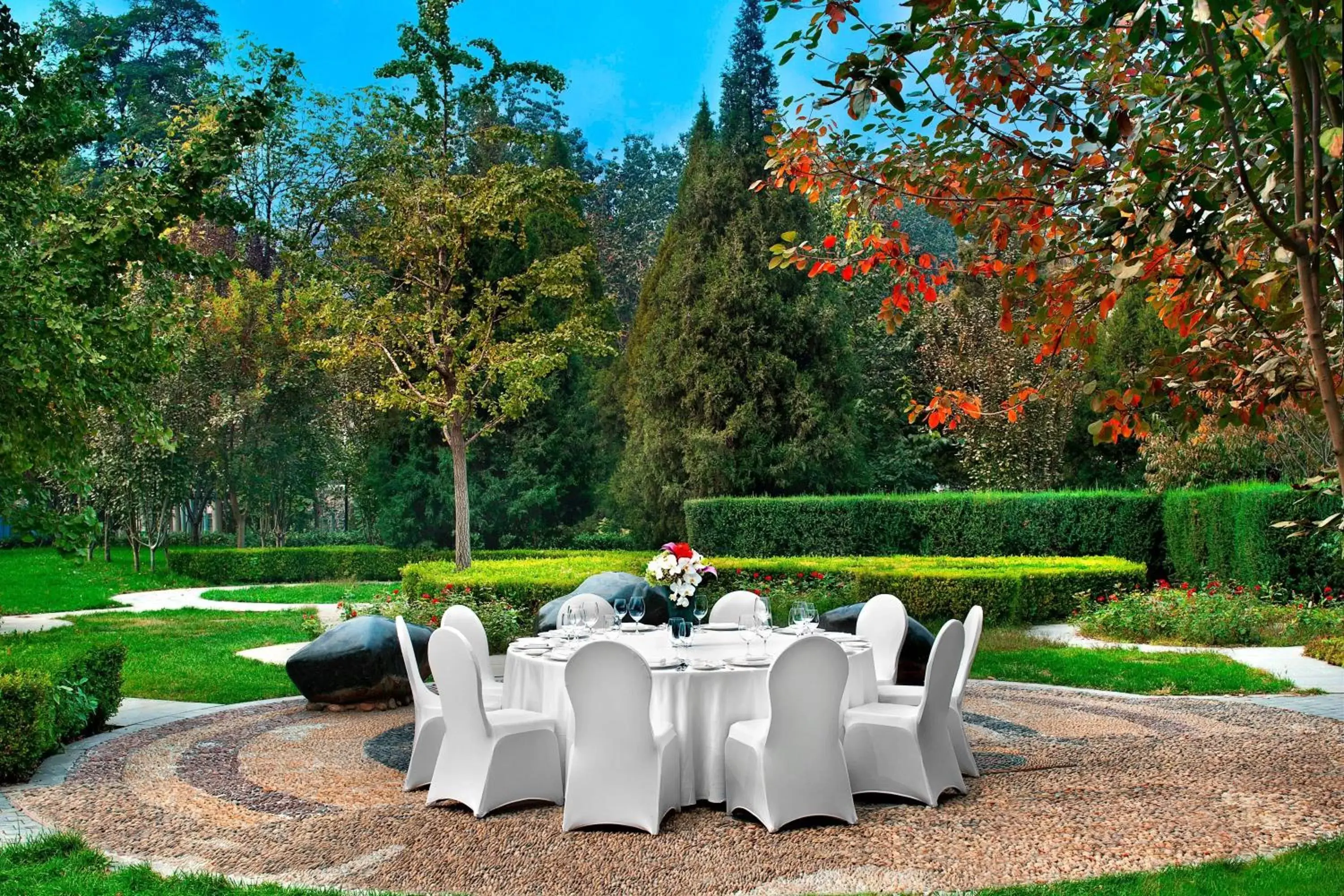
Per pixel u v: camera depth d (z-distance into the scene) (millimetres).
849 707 6230
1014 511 17516
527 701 6352
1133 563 15047
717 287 21391
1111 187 3799
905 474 24250
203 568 24031
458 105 22219
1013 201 4250
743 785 5477
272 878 4543
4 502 7859
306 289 20141
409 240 18859
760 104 22281
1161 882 4215
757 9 22406
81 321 7344
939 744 5910
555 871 4629
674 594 6918
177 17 40406
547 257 26203
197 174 8633
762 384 21078
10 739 6230
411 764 6262
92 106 8641
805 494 21234
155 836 5180
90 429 8562
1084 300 4473
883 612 8039
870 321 25562
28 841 5008
